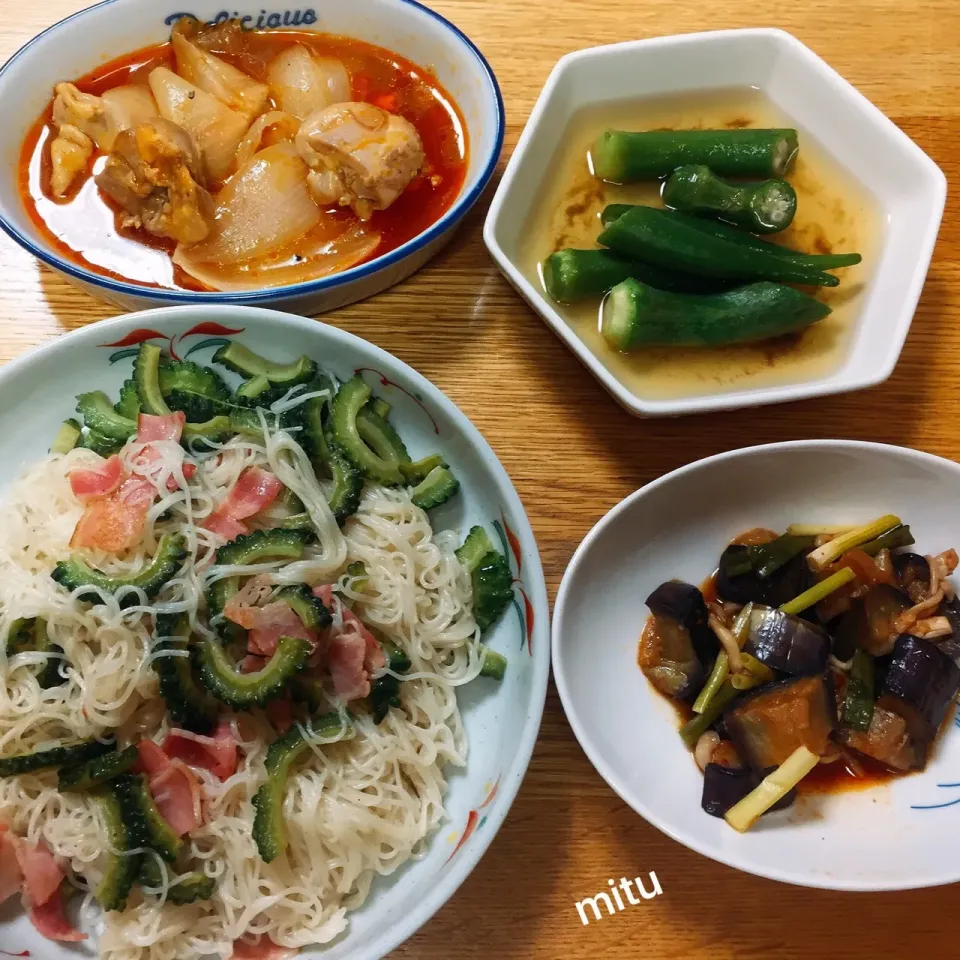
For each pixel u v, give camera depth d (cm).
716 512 34
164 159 33
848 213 37
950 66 39
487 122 35
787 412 35
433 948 31
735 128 38
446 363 35
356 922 30
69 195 36
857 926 32
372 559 32
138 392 32
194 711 30
